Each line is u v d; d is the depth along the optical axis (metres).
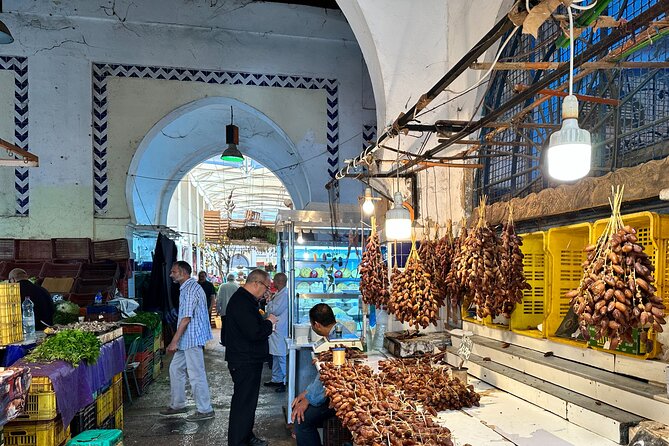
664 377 2.03
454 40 4.41
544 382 2.66
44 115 7.23
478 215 3.29
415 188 4.77
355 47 8.18
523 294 3.13
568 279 2.85
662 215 2.05
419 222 4.64
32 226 7.20
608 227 1.84
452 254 3.43
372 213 4.15
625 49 1.89
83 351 3.55
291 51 8.00
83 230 7.32
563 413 2.36
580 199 2.64
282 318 6.27
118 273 7.21
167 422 5.02
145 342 6.47
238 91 7.86
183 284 5.29
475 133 4.08
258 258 25.86
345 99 8.12
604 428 2.08
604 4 1.40
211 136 10.48
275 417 5.16
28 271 7.04
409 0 4.54
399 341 3.80
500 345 3.24
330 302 5.16
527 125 2.78
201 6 7.66
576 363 2.59
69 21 7.33
